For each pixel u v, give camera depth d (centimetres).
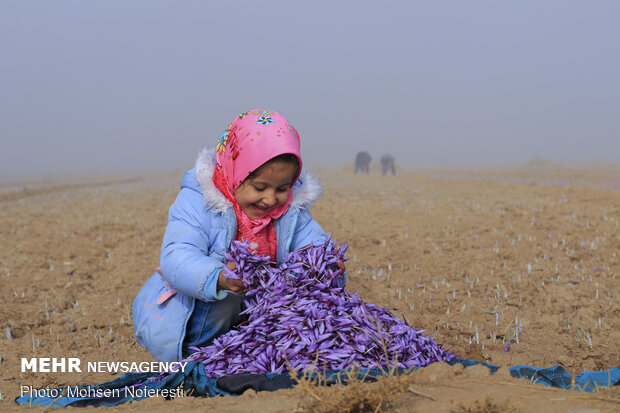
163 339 332
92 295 616
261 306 324
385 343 304
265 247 349
